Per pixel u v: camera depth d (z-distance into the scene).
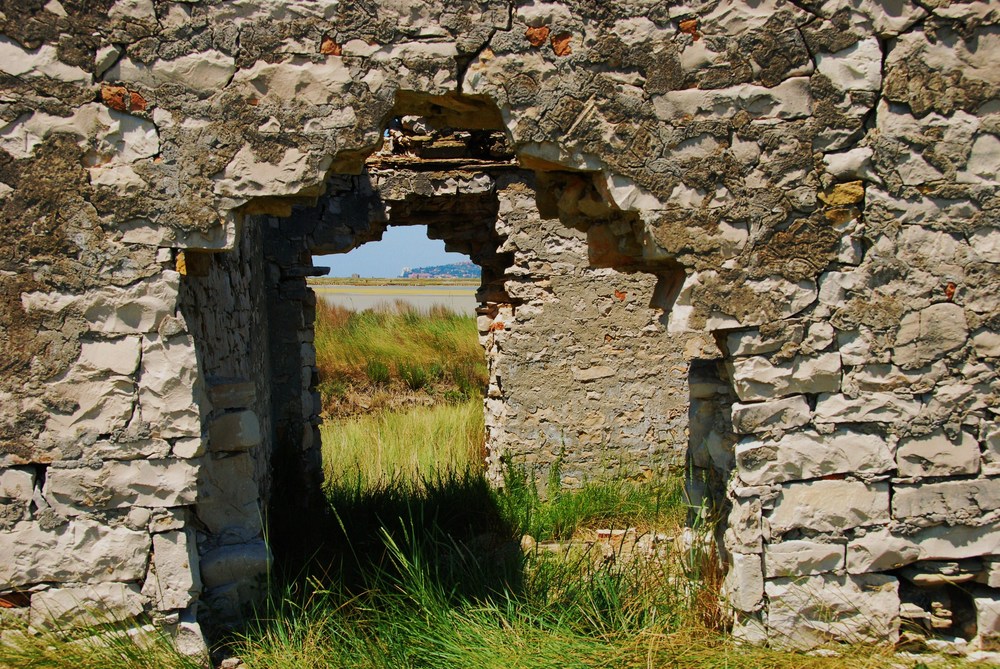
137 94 3.29
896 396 3.57
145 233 3.34
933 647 3.60
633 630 3.56
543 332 7.19
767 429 3.58
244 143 3.35
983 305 3.54
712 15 3.45
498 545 5.42
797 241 3.54
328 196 7.26
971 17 3.45
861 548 3.60
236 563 3.74
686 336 3.61
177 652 3.33
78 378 3.33
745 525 3.59
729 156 3.50
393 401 12.16
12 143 3.24
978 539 3.61
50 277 3.29
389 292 33.00
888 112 3.48
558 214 4.38
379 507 5.88
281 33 3.33
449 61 3.40
